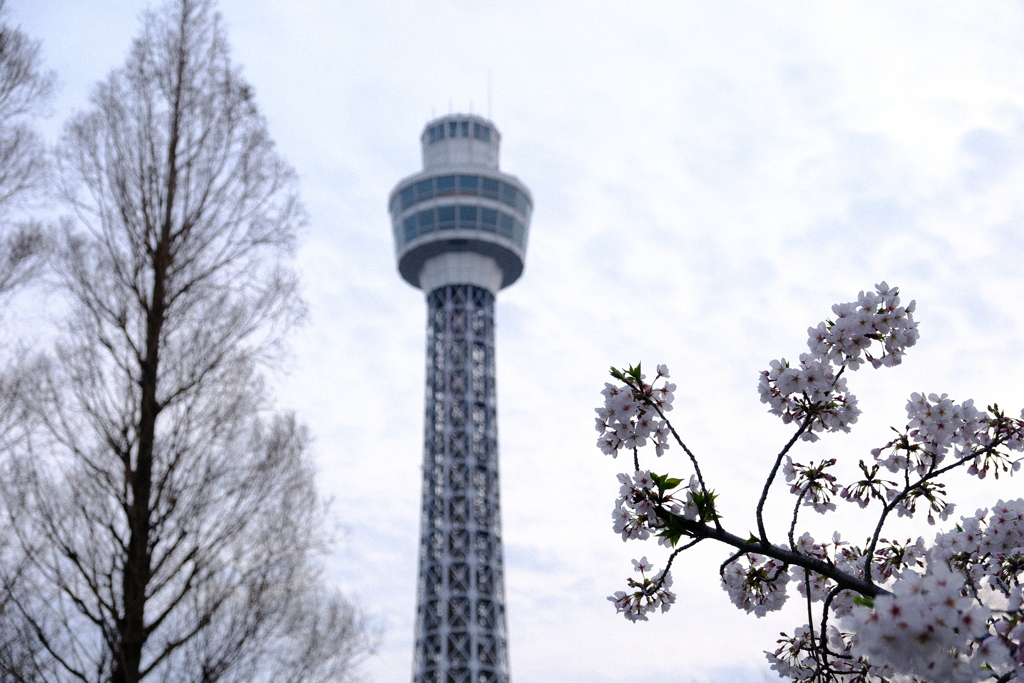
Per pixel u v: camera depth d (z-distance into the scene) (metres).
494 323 123.12
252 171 20.33
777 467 6.92
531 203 131.62
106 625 15.18
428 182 125.44
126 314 18.00
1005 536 8.30
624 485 6.89
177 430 17.05
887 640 4.63
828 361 7.02
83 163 19.05
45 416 16.30
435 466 111.00
